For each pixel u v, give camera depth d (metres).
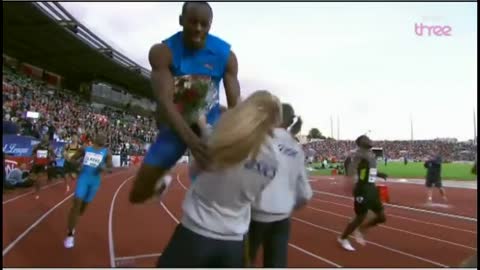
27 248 6.45
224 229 2.25
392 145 73.12
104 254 6.26
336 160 51.84
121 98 51.56
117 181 20.75
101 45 36.91
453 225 10.16
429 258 6.70
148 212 10.70
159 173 2.53
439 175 15.11
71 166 14.76
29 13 27.61
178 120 2.35
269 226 3.53
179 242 2.29
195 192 2.32
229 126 2.16
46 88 35.19
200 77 2.67
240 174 2.21
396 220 10.77
